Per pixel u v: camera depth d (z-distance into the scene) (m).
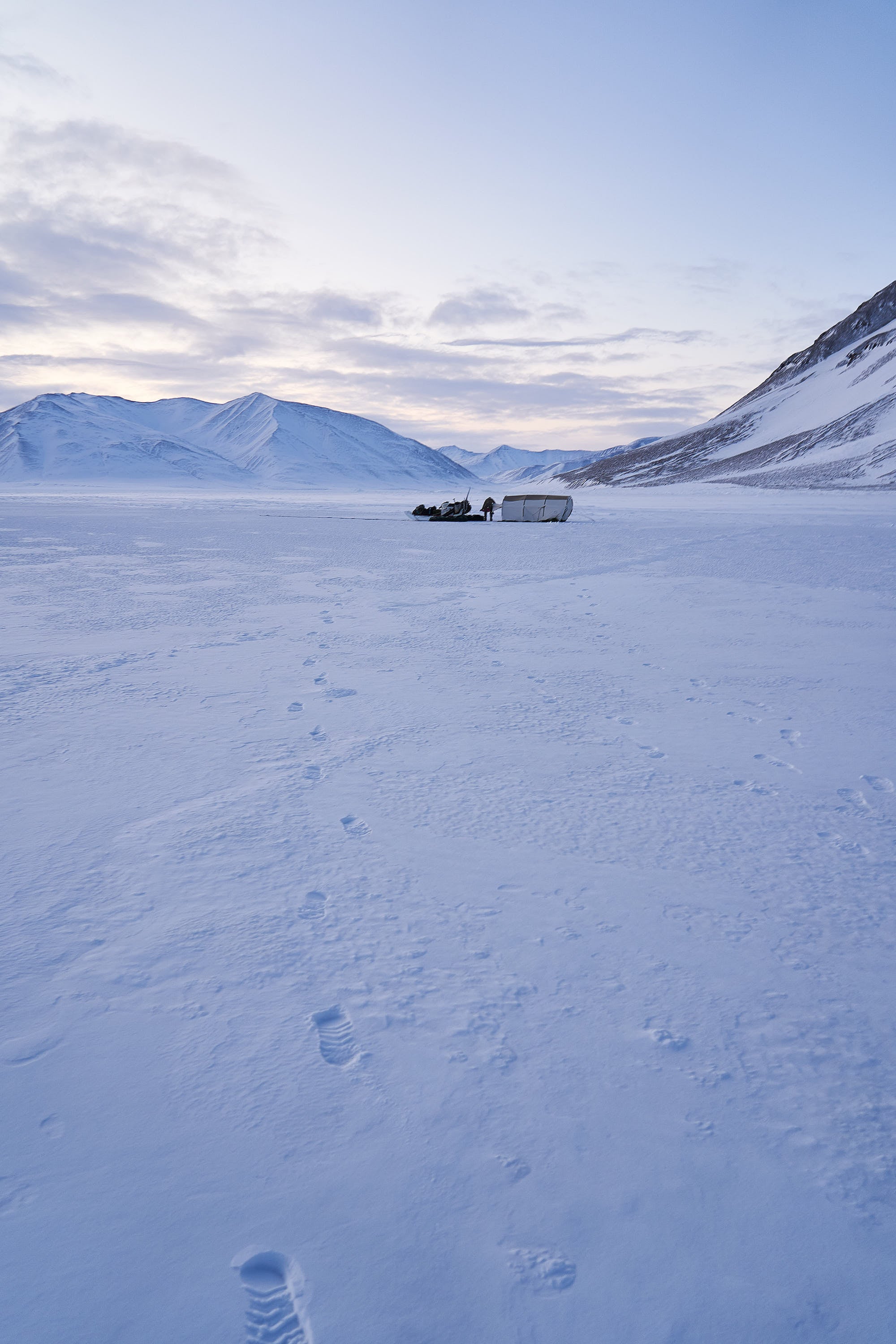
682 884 3.72
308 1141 2.15
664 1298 1.72
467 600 13.45
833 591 14.27
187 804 4.59
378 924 3.31
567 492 169.88
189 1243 1.84
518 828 4.33
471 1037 2.61
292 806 4.58
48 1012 2.70
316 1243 1.84
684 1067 2.48
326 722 6.33
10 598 13.07
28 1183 2.00
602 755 5.60
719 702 7.12
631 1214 1.93
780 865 3.94
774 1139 2.20
